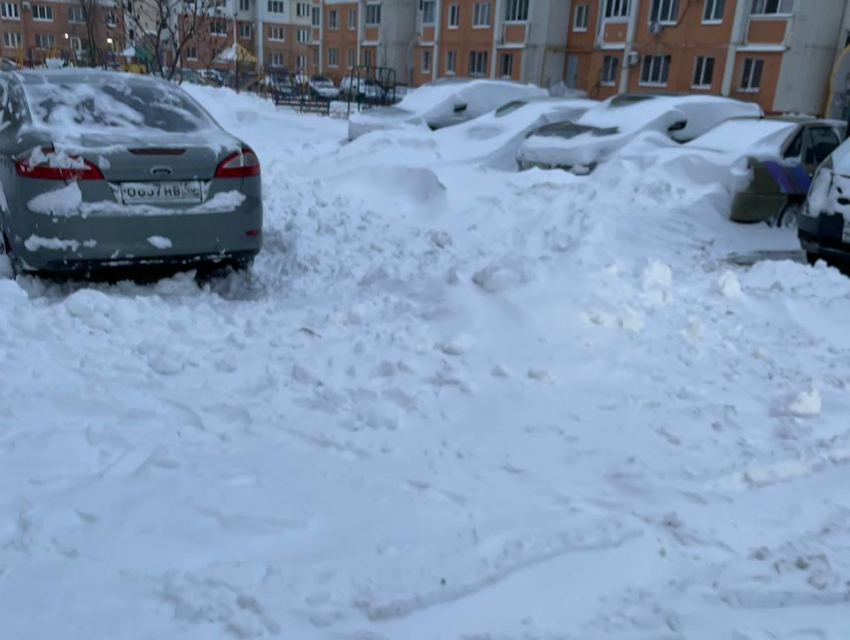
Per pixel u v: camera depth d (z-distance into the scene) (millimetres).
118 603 2225
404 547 2604
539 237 6945
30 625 2117
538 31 38562
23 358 3857
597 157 11711
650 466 3207
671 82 33094
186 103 5953
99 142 4957
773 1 29250
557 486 3049
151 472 2943
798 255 8438
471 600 2352
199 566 2441
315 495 2900
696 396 3877
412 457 3238
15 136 5152
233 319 4742
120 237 4969
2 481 2805
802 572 2553
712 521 2844
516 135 13156
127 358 4020
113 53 25781
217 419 3492
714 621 2295
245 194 5418
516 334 4379
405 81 49188
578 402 3756
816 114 28641
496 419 3566
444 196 8727
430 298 4910
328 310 4887
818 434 3561
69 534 2539
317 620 2211
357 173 9773
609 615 2318
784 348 4707
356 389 3816
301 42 72875
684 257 7684
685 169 10141
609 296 4836
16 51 62125
